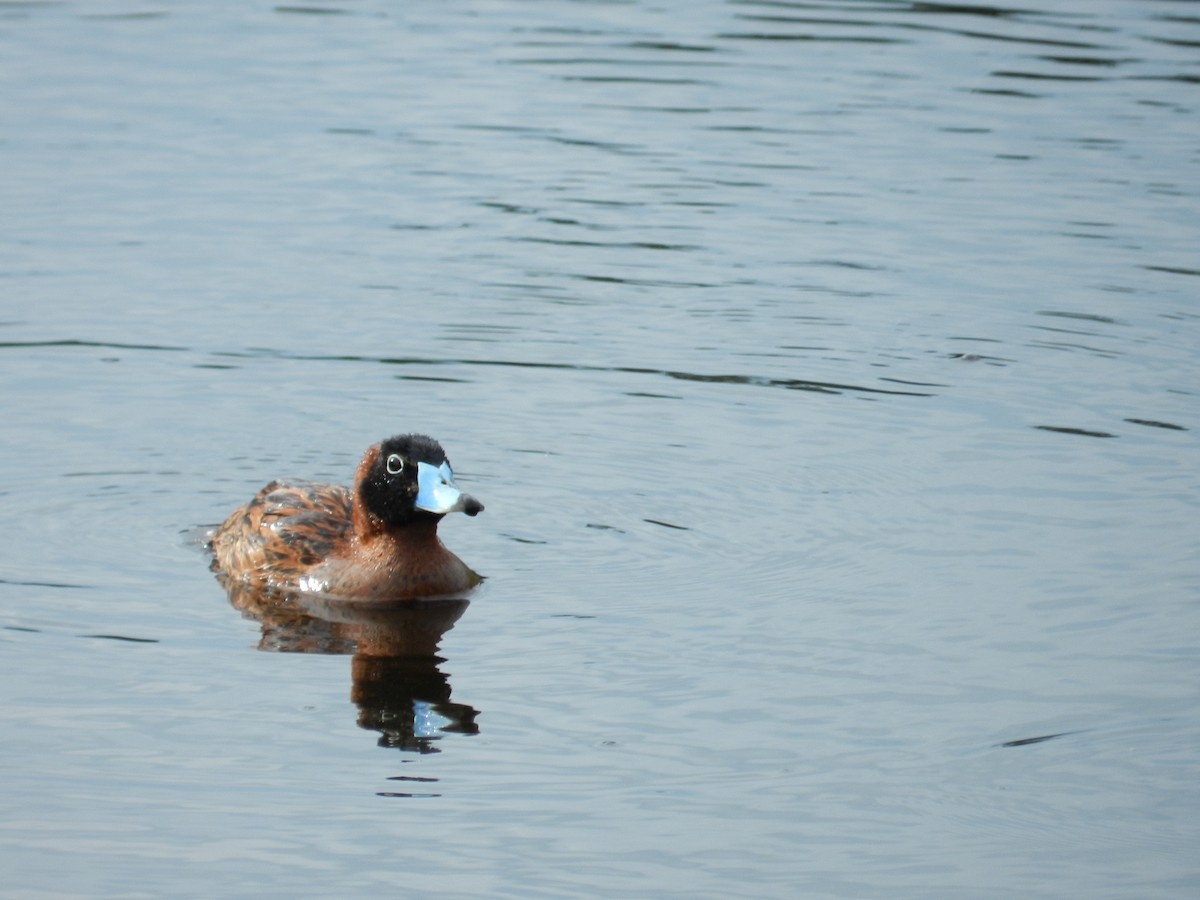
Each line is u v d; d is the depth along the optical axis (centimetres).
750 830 1059
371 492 1416
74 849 1030
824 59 2955
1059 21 3162
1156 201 2361
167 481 1638
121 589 1413
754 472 1647
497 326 1991
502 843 1043
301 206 2347
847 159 2517
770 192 2405
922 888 1002
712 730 1176
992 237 2252
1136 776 1119
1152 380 1844
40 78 2822
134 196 2364
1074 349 1925
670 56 2980
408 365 1892
